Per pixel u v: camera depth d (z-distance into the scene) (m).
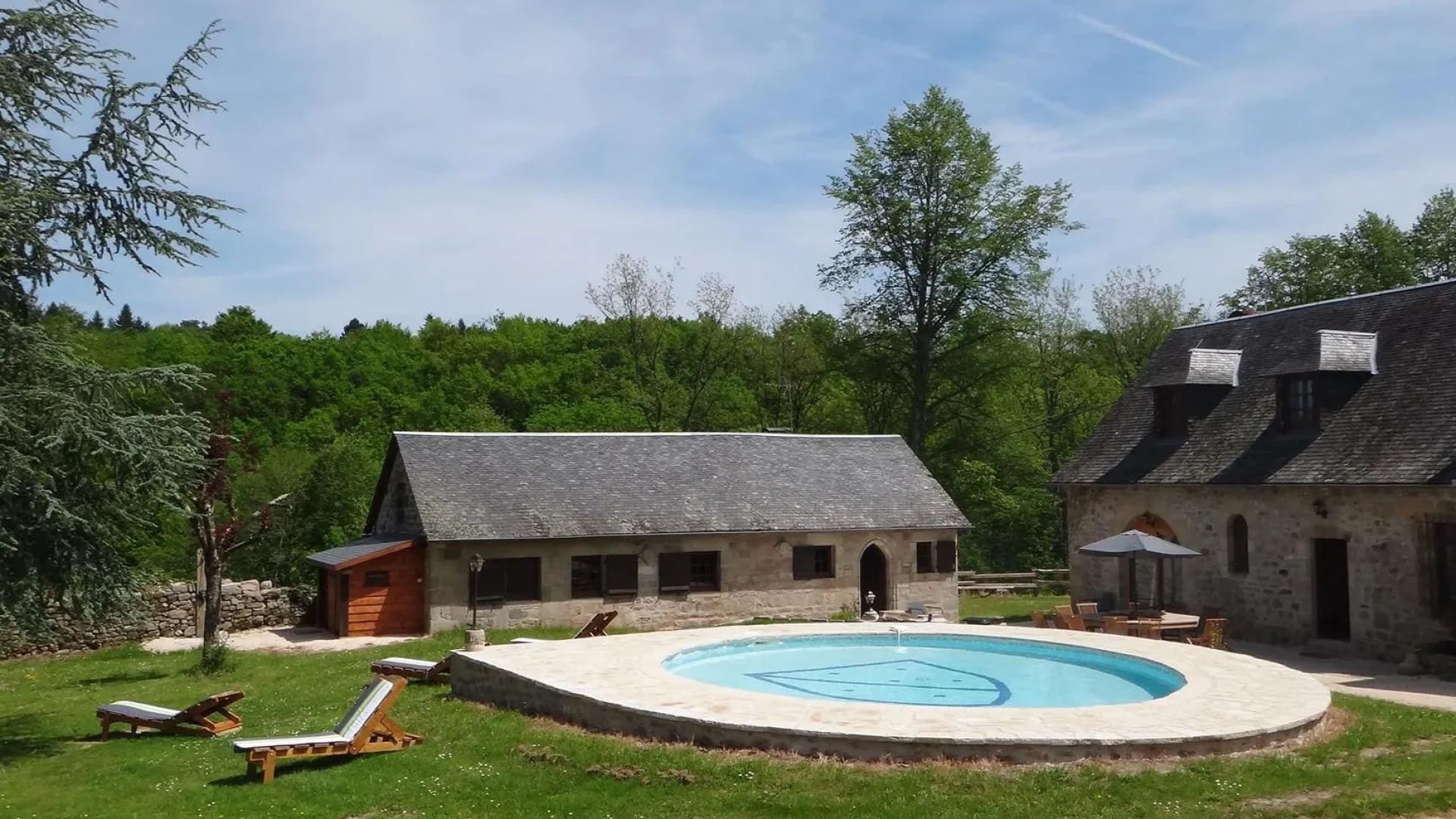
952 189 42.03
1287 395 23.92
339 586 26.75
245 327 61.44
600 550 27.62
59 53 15.67
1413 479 19.61
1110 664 17.72
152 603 27.17
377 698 12.82
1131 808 9.84
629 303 49.84
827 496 30.81
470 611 26.31
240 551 36.62
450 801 10.77
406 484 28.25
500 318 71.88
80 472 15.09
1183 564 25.45
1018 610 31.53
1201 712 12.37
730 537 28.89
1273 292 49.19
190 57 16.42
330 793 11.19
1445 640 19.39
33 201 14.73
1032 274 43.50
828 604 29.88
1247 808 9.84
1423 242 46.41
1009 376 45.97
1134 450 27.64
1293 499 22.58
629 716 12.39
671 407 52.41
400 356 61.75
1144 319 52.31
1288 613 22.69
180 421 16.38
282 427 52.44
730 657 18.92
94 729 16.28
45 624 15.59
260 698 17.94
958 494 47.16
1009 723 11.61
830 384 54.38
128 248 16.69
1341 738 12.32
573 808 10.36
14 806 11.45
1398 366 22.47
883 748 10.95
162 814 10.76
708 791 10.50
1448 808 10.08
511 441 29.77
